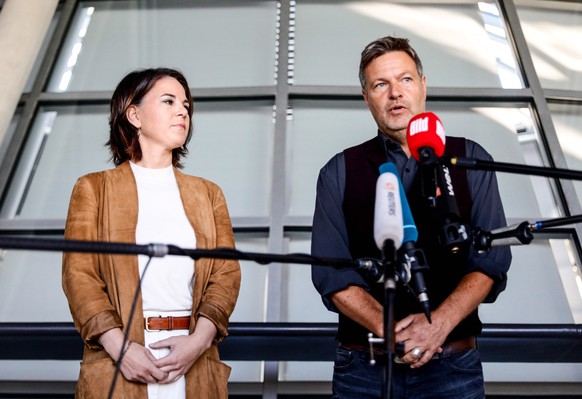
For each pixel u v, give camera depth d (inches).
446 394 88.0
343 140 164.4
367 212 95.7
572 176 74.7
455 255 91.7
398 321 88.4
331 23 184.9
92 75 178.5
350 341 91.5
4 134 160.4
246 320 142.8
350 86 171.2
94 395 84.0
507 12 186.5
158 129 100.7
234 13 187.9
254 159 162.2
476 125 168.2
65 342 130.0
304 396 135.5
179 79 106.0
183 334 89.7
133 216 94.0
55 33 184.7
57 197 158.7
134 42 183.8
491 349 130.7
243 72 177.0
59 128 168.7
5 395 137.2
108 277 90.7
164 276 91.0
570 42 183.6
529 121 169.0
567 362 132.2
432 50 180.9
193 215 96.7
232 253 67.8
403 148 100.1
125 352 84.9
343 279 90.3
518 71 178.2
